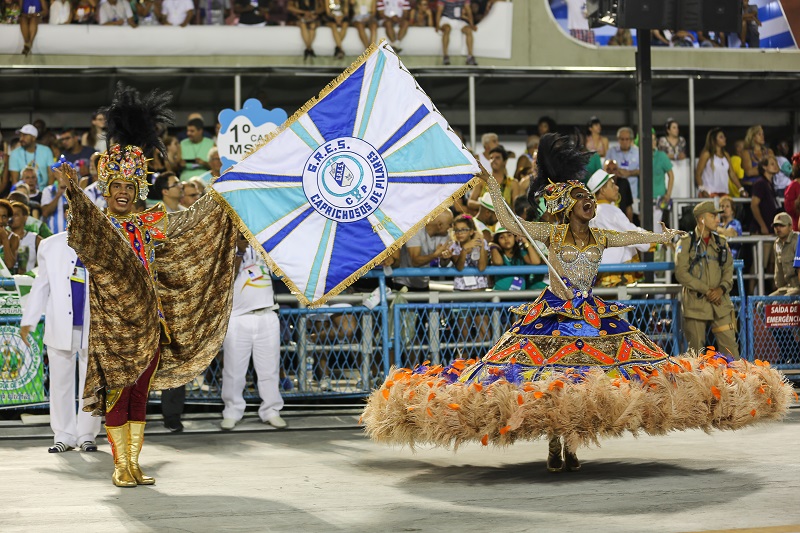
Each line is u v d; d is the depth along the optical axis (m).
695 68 16.67
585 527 5.00
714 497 5.75
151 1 15.68
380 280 10.09
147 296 6.61
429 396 6.35
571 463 6.89
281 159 7.22
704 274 10.52
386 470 7.09
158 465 7.48
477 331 10.38
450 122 18.23
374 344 10.22
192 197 10.95
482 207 13.62
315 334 10.16
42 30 15.43
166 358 7.25
